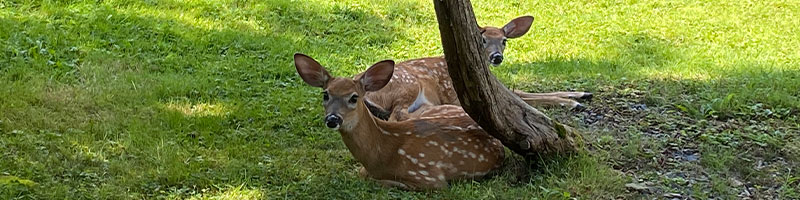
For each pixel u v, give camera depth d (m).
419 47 10.86
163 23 10.59
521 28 8.96
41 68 8.79
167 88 8.40
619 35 11.59
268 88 8.68
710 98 8.29
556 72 9.63
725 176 6.53
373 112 7.59
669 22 12.31
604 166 6.55
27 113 7.48
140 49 9.73
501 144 6.63
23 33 9.62
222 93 8.49
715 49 10.90
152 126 7.39
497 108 6.05
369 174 6.38
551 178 6.29
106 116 7.62
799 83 9.00
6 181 5.79
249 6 11.66
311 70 6.13
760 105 8.06
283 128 7.55
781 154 6.97
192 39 10.21
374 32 11.34
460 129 6.51
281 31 11.04
